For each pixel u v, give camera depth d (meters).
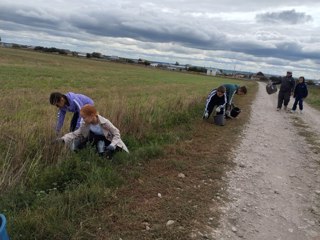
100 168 5.84
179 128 10.44
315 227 5.04
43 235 3.97
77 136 6.68
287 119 16.06
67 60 83.81
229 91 13.70
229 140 9.86
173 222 4.69
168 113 11.40
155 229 4.48
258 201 5.75
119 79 36.31
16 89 16.97
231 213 5.20
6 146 6.11
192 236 4.43
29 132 6.66
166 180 6.12
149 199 5.30
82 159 6.19
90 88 22.12
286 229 4.91
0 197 4.66
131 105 11.34
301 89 19.44
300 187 6.61
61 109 7.06
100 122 6.59
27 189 5.07
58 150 6.30
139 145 7.95
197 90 29.03
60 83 23.78
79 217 4.48
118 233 4.30
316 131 13.13
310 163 8.36
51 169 5.62
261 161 8.11
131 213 4.80
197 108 14.25
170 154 7.67
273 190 6.31
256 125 13.18
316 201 5.97
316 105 27.34
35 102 12.84
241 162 7.80
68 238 4.03
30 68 38.53
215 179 6.51
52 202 4.58
